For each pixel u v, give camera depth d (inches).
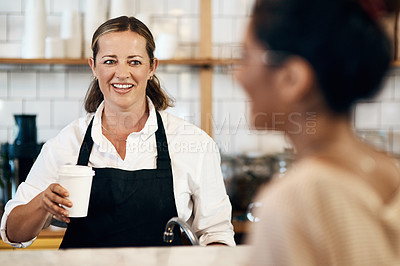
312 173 23.5
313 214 22.7
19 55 117.8
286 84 24.2
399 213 23.4
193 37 120.3
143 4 118.9
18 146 101.7
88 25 109.4
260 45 24.5
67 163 68.3
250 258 24.6
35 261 41.8
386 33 24.4
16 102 117.6
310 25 23.5
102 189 65.5
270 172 102.7
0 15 117.2
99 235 65.0
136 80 65.6
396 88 121.2
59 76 118.2
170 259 41.9
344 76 23.5
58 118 118.6
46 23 109.5
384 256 22.5
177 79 119.8
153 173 66.7
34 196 66.6
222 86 116.3
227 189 104.0
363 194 23.0
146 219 65.8
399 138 121.1
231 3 120.2
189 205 70.1
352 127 25.1
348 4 23.7
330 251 22.4
